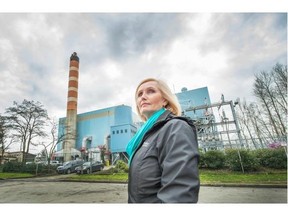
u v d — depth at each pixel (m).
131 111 42.44
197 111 26.75
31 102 26.14
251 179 9.72
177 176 0.83
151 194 0.96
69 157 35.66
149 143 1.08
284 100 19.47
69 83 42.88
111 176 15.03
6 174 20.50
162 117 1.17
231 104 20.05
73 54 45.56
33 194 8.40
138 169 1.04
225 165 14.02
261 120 21.36
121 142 36.34
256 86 20.83
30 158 26.84
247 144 17.53
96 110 43.53
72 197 7.41
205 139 21.03
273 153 13.23
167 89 1.41
